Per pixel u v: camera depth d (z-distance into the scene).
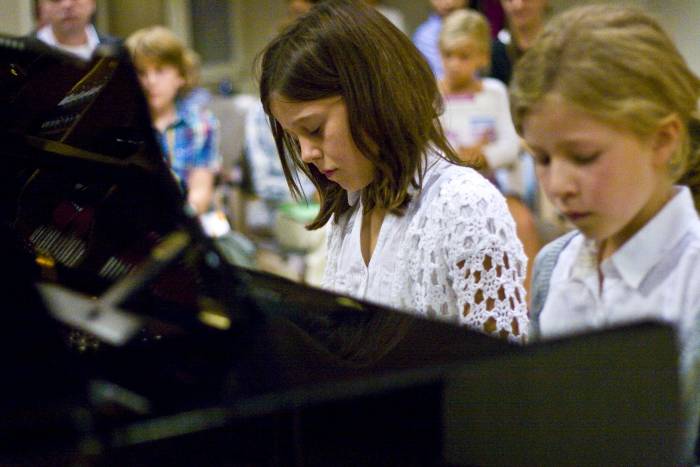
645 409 1.57
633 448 1.58
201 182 5.95
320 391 1.52
